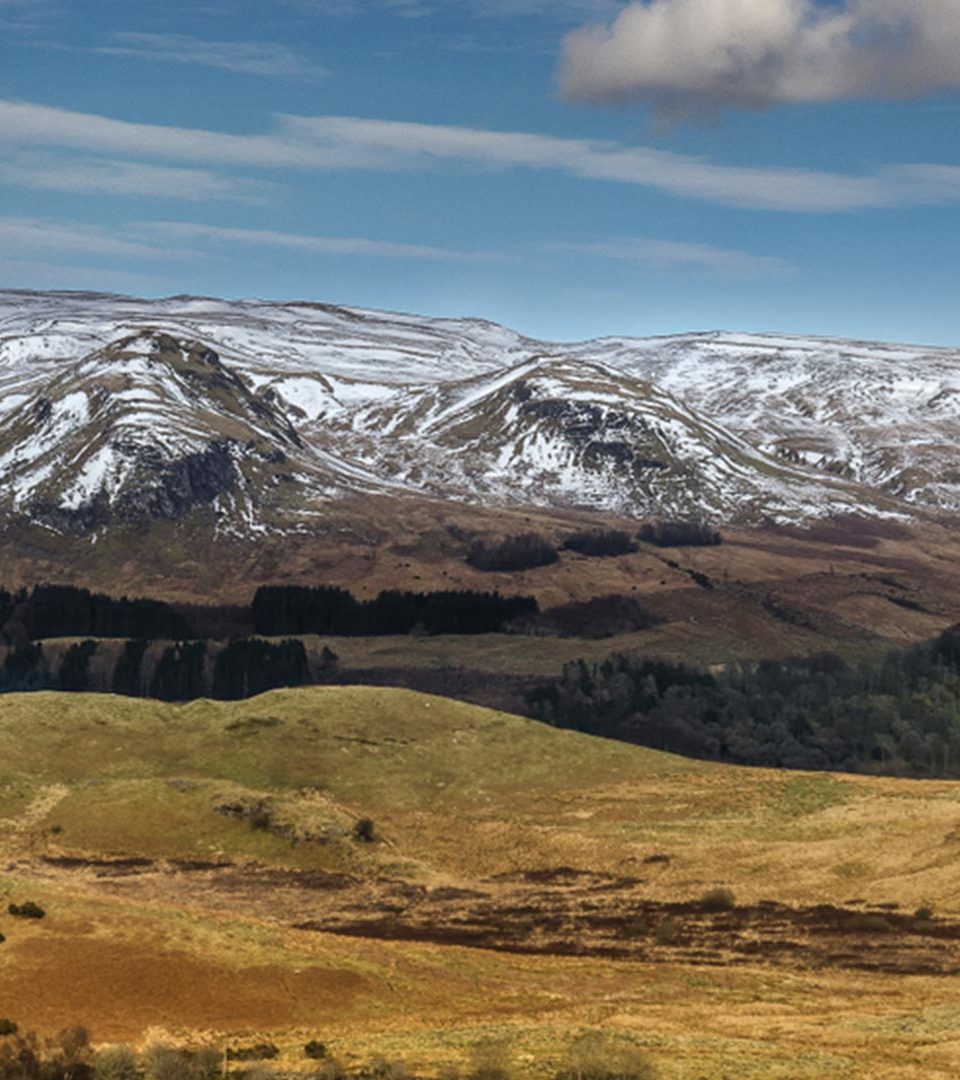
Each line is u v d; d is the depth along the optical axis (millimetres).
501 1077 69938
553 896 132625
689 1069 73375
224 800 155125
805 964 108688
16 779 164125
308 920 121000
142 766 173625
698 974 104625
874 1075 72938
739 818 156250
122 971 86062
